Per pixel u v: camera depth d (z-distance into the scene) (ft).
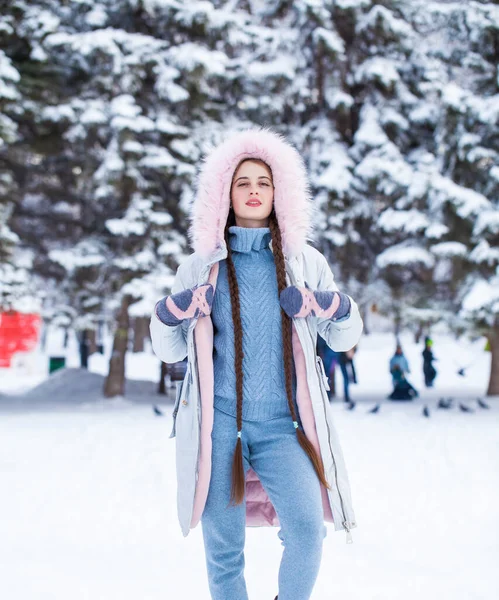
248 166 8.95
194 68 57.41
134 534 15.34
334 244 61.57
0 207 57.16
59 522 16.38
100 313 60.54
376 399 60.59
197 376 8.27
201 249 8.72
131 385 67.67
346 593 11.21
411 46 63.72
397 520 16.56
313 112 67.05
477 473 23.16
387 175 59.16
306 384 8.41
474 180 60.49
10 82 52.80
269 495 8.23
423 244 59.11
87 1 57.93
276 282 8.67
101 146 61.31
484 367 101.35
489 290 55.98
